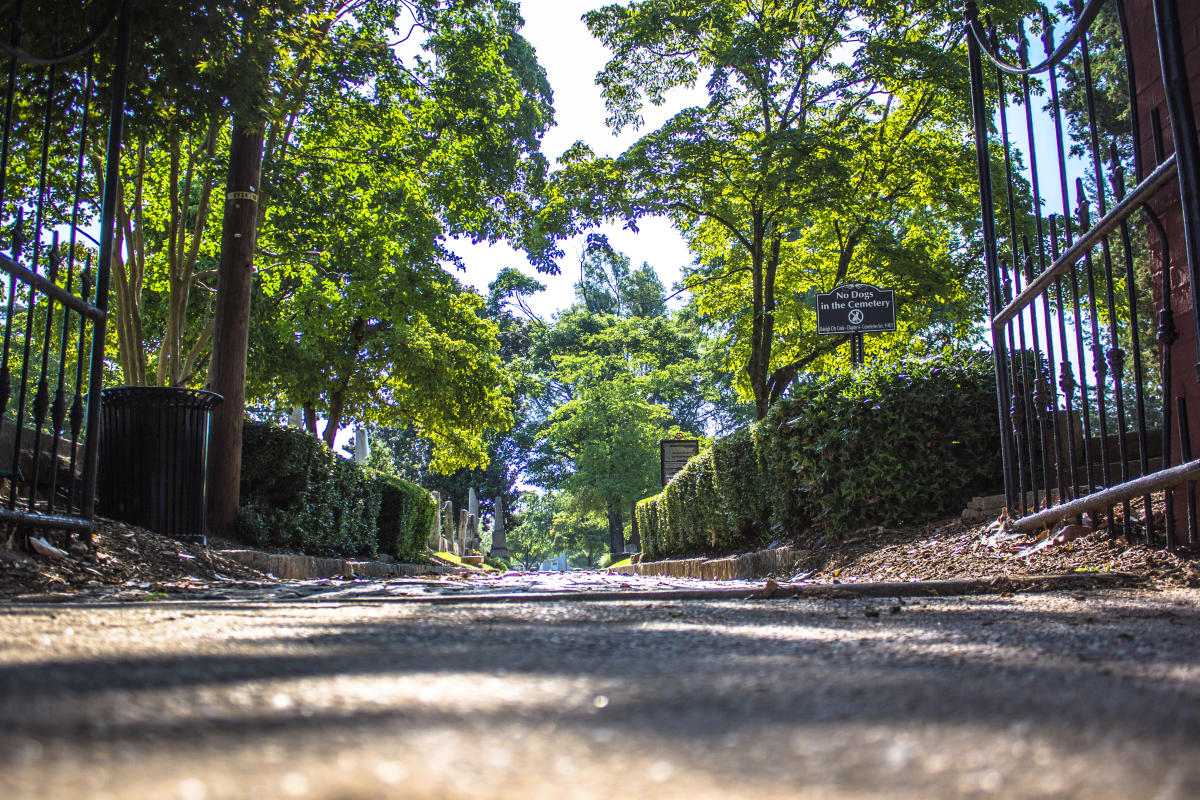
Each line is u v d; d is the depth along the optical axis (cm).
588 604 374
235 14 693
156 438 865
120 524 741
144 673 159
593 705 132
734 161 1705
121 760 96
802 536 984
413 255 1659
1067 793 87
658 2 1708
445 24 1514
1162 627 262
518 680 155
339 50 1317
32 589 468
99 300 588
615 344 5006
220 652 192
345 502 1430
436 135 1619
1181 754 103
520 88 1817
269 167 1448
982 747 106
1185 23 489
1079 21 483
